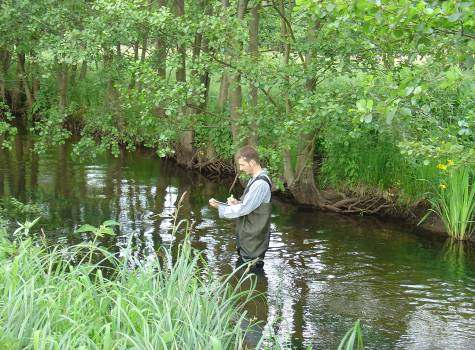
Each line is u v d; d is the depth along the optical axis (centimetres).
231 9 1071
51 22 1136
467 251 1020
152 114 1211
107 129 1278
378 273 881
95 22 1070
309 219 1207
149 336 408
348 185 1312
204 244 987
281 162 1321
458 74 429
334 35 1032
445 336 666
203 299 486
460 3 406
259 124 1132
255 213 877
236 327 456
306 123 1013
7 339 385
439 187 1148
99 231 534
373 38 783
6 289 450
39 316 430
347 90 992
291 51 1262
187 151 1728
